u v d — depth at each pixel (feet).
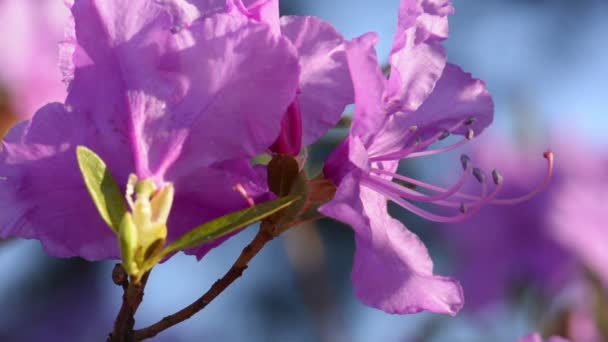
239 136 1.41
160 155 1.41
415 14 1.45
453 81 1.54
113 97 1.41
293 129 1.43
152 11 1.41
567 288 1.85
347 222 1.41
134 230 1.37
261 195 1.43
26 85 1.70
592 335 1.83
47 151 1.41
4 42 1.69
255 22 1.40
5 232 1.42
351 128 1.42
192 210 1.43
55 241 1.42
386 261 1.44
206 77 1.40
